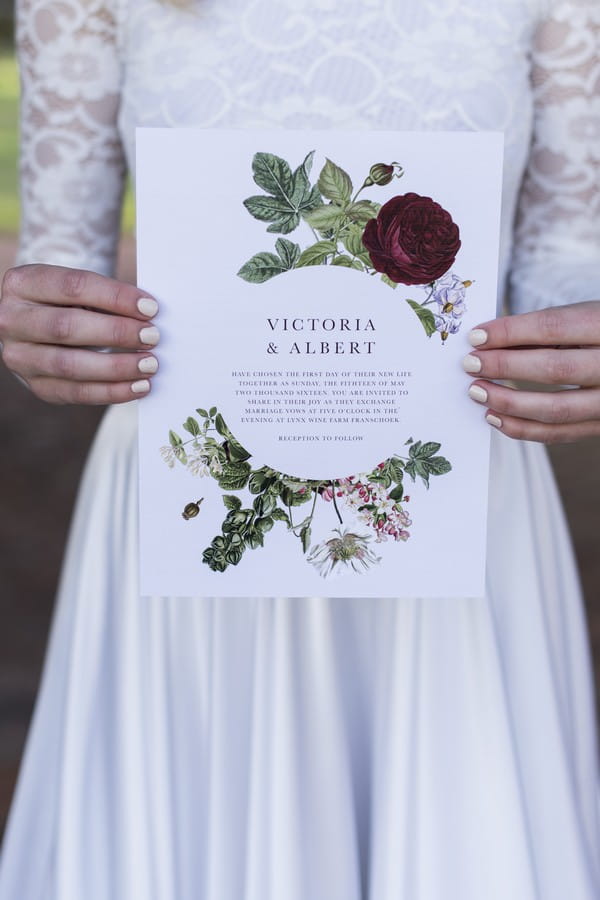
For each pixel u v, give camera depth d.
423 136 0.78
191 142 0.78
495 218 0.80
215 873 0.98
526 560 0.97
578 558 2.88
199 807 1.00
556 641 1.01
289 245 0.80
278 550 0.84
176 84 0.90
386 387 0.82
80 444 3.95
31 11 0.93
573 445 3.91
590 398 0.81
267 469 0.83
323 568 0.84
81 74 0.93
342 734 0.97
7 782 1.78
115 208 0.99
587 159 0.93
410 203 0.79
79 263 0.96
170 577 0.84
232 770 0.98
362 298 0.80
